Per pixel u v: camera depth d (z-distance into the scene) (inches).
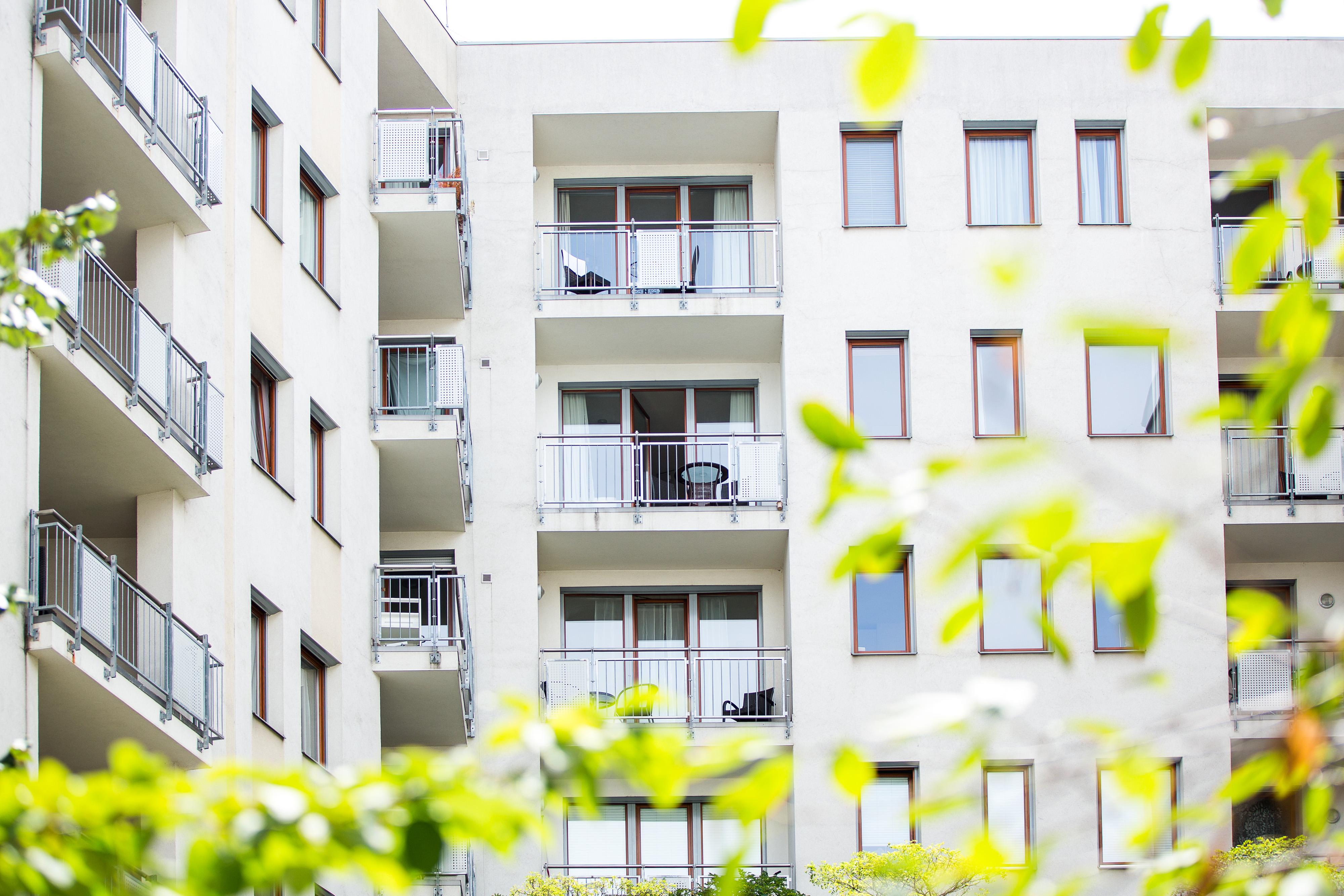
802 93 944.9
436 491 833.5
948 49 945.5
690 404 959.6
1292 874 102.4
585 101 949.8
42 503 556.7
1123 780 110.3
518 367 913.5
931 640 865.5
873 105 96.9
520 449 903.7
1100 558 99.3
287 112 689.0
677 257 930.7
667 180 978.1
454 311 907.4
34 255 392.8
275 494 639.8
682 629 933.2
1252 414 104.8
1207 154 937.5
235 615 585.3
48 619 442.0
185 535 553.0
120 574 489.4
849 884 723.4
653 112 945.5
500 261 927.7
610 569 938.1
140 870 125.6
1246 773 109.2
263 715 626.2
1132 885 809.5
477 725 852.0
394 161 807.1
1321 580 925.2
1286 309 106.5
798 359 907.4
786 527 885.8
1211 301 911.7
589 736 115.5
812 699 861.2
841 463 97.7
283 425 666.2
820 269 918.4
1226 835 775.1
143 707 486.0
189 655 527.2
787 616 897.5
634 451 940.6
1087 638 863.7
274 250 661.3
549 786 118.5
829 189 929.5
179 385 547.8
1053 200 926.4
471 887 797.2
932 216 925.2
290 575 652.1
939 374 904.3
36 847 123.3
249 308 625.3
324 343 717.9
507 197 938.7
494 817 117.0
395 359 810.8
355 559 740.7
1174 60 111.8
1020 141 944.9
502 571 887.1
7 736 424.5
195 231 571.2
